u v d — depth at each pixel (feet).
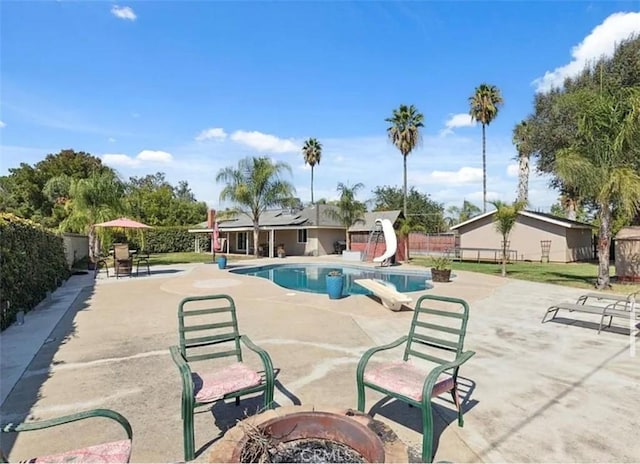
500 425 10.66
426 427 8.79
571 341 19.10
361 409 10.36
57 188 72.64
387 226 67.87
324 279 55.06
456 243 86.99
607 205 35.94
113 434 10.21
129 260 48.96
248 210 80.18
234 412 11.41
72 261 54.65
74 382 13.92
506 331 21.13
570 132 63.87
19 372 14.92
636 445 9.61
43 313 26.25
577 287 37.76
